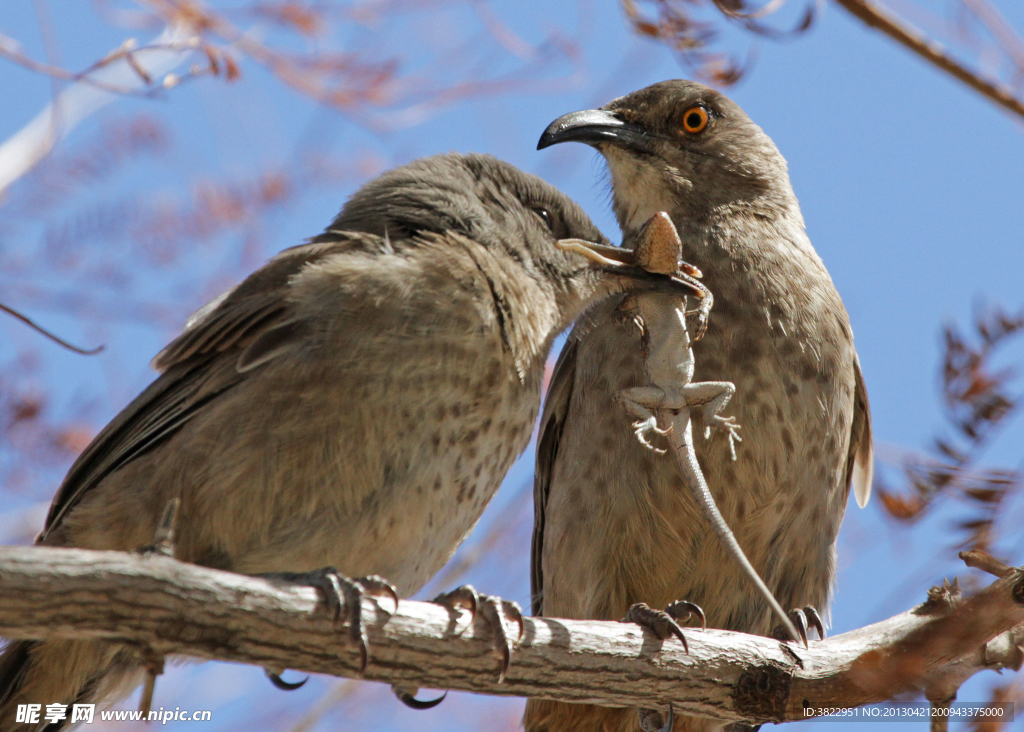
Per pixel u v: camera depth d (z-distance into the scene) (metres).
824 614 10.29
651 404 8.45
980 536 8.41
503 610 7.57
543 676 7.66
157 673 6.29
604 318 10.21
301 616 6.68
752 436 9.67
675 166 11.10
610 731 9.95
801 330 10.01
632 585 9.98
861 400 11.10
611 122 11.29
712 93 11.37
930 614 8.60
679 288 8.73
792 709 8.30
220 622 6.44
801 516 9.93
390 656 7.08
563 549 10.16
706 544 9.80
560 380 10.77
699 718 9.38
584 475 10.06
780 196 11.17
